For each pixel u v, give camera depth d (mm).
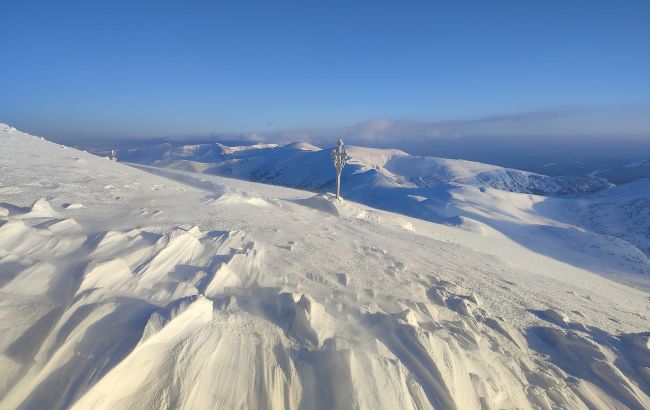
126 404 3340
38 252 5773
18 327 3809
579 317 8281
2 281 4570
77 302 4285
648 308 14078
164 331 3926
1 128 34094
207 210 12617
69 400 3092
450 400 4223
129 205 11500
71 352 3592
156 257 6273
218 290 5781
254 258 7309
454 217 45969
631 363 6180
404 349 4898
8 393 3162
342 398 3891
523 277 12438
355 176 158000
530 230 55844
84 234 7055
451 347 5219
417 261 10617
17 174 14391
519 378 5195
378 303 6484
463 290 8289
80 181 14859
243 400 3699
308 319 5012
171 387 3580
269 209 15148
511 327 6758
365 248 10852
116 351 3582
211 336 4285
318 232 12086
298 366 4246
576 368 5828
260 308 5375
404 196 93375
